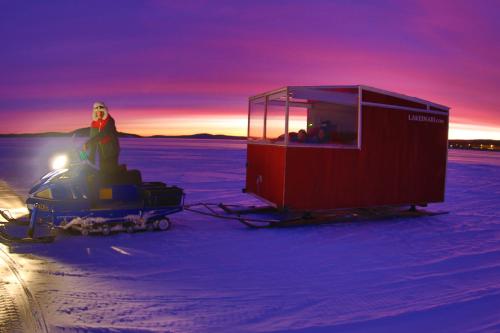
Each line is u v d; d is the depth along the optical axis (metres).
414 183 11.39
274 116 10.91
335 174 10.20
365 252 7.74
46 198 8.13
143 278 5.98
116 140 8.96
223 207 11.52
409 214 11.45
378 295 5.57
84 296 5.22
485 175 25.95
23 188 14.23
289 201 9.68
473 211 12.61
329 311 5.01
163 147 63.69
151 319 4.62
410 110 11.21
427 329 4.59
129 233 8.62
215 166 26.23
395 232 9.52
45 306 4.86
